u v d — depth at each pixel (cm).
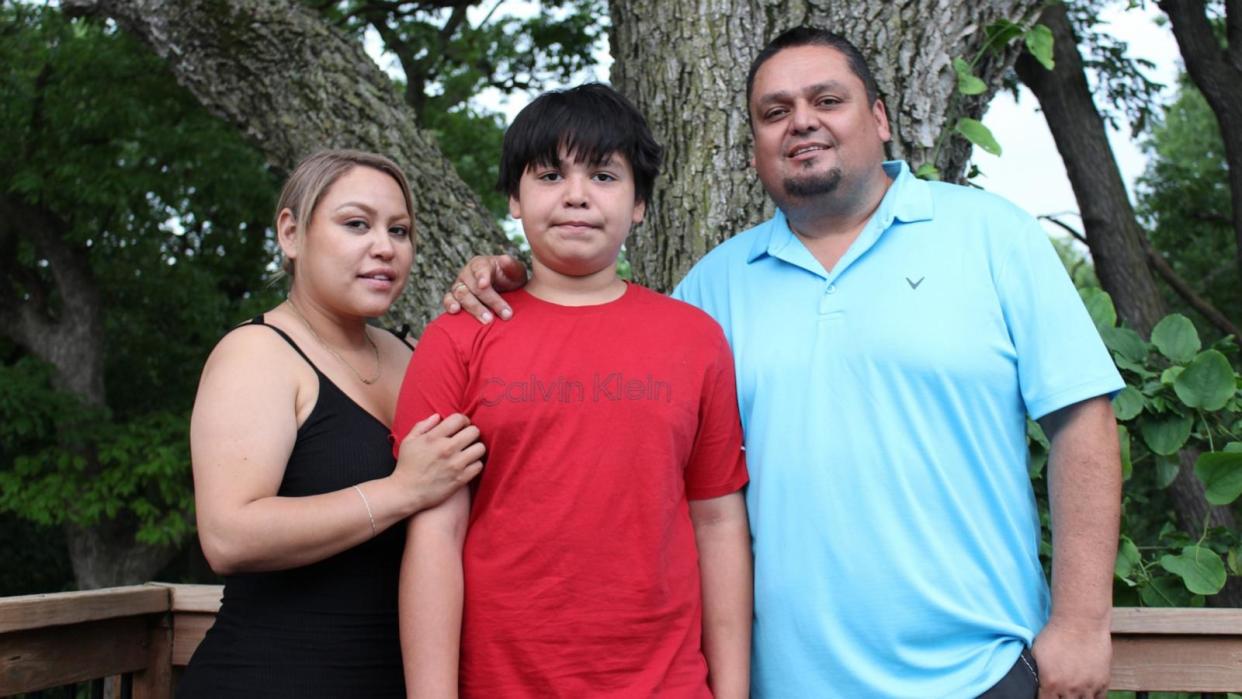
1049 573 275
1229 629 206
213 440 181
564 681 168
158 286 1162
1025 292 193
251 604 185
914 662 184
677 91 304
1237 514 711
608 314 184
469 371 180
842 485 190
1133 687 209
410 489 175
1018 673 184
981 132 287
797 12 296
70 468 1021
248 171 1070
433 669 170
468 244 374
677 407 179
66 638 216
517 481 174
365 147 373
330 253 198
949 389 190
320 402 191
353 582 186
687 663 175
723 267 222
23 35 1015
